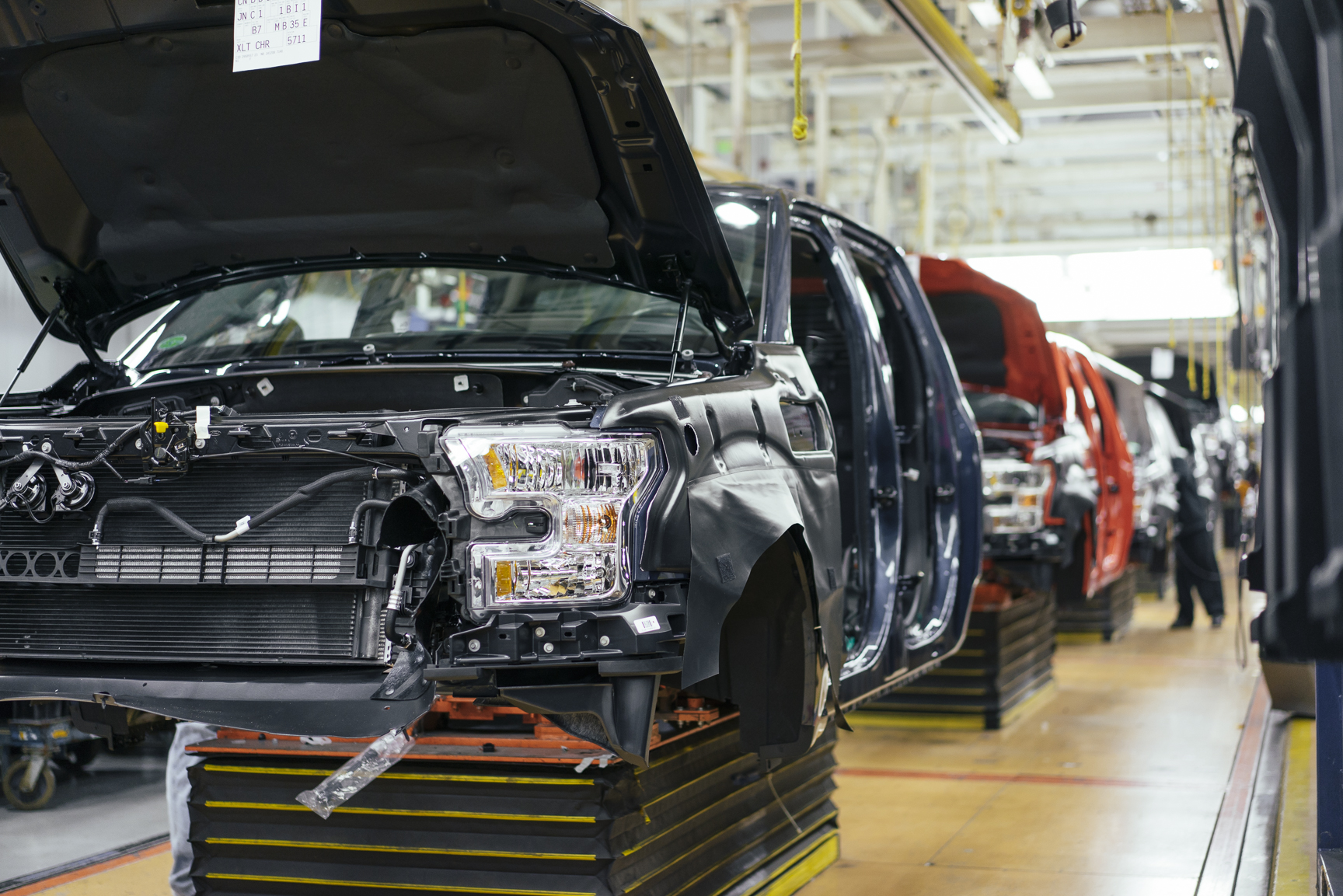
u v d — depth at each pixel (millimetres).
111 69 3059
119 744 3143
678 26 11648
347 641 2645
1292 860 4148
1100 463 8438
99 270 3570
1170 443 12500
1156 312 20406
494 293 3535
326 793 2727
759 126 13719
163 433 2697
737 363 3125
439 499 2584
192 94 3080
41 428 2834
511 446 2531
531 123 2951
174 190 3352
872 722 6930
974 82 8953
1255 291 5684
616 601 2512
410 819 3168
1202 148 10883
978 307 6980
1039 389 7266
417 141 3082
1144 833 4664
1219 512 19297
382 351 3398
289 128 3123
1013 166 17781
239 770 3322
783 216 3646
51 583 2820
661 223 3078
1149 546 11172
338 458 2664
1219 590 11484
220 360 3521
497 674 2539
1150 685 8336
